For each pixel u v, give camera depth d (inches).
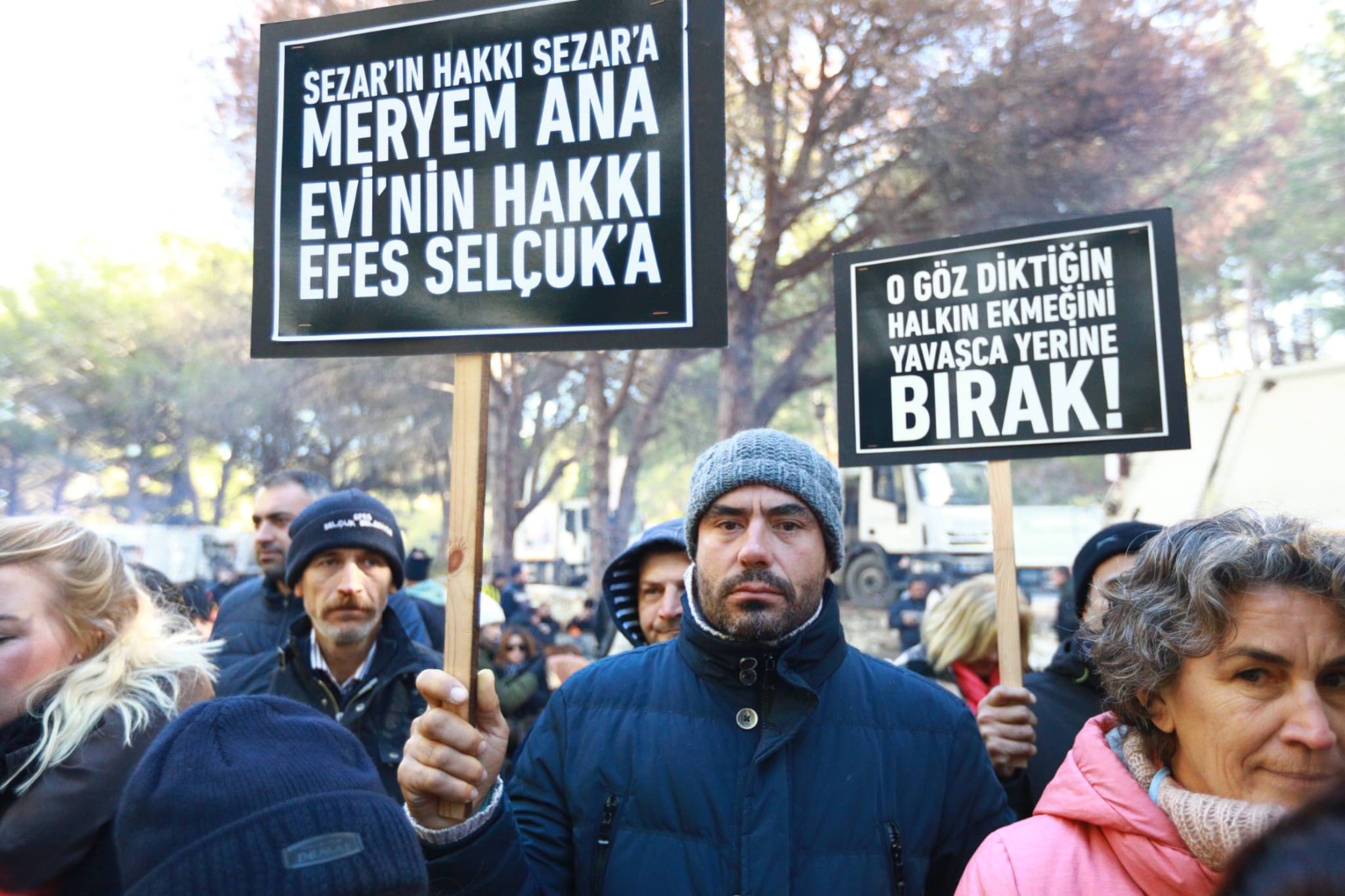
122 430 887.7
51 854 60.2
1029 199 431.8
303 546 101.0
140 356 791.7
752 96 440.8
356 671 103.3
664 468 1604.3
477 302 70.8
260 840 35.1
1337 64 494.0
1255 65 439.8
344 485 970.1
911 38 412.2
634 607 107.2
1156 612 51.7
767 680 69.0
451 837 57.7
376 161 73.9
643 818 67.1
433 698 59.2
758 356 710.5
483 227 71.5
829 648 70.8
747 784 65.8
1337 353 664.4
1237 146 478.9
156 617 74.9
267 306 74.5
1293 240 569.6
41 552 67.4
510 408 776.3
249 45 462.3
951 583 541.6
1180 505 291.1
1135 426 95.9
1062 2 402.0
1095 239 99.0
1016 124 414.6
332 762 39.2
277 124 75.9
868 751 68.2
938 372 103.3
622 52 70.6
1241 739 48.2
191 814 35.9
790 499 69.0
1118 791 51.3
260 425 799.1
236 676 115.0
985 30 414.3
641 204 69.3
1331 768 46.7
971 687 125.5
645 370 727.7
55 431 881.5
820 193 472.4
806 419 1102.4
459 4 73.5
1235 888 25.6
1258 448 267.3
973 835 70.2
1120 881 49.8
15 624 64.7
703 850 65.0
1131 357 96.8
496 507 760.3
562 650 220.8
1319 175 501.4
